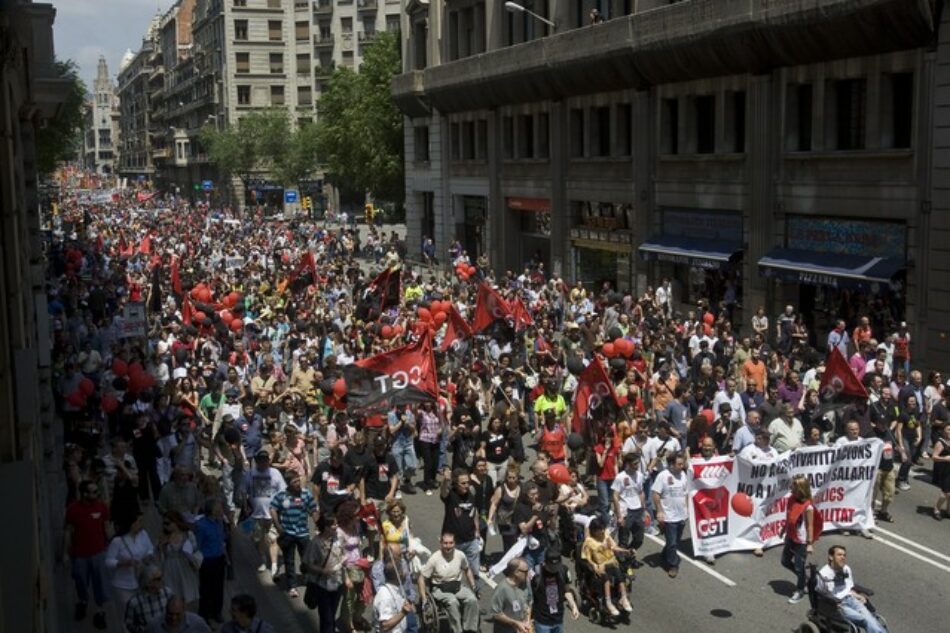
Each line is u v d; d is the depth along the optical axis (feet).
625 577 45.68
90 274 152.97
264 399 68.64
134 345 81.87
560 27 142.51
